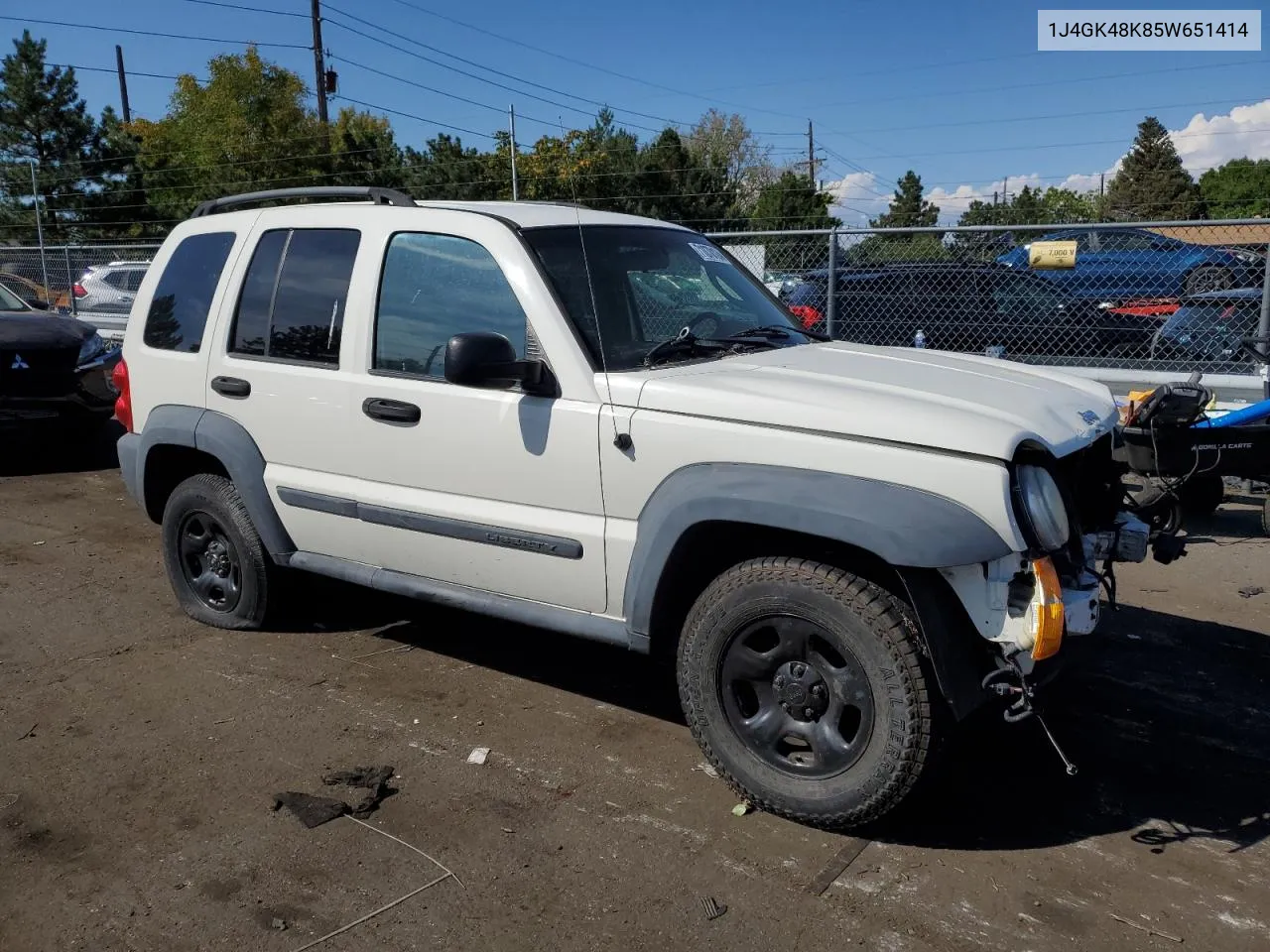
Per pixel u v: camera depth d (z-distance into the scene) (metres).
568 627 3.82
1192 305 8.43
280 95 52.25
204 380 4.84
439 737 4.07
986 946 2.83
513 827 3.42
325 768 3.82
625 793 3.63
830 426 3.20
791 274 9.37
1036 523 3.04
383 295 4.23
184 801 3.59
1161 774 3.77
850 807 3.24
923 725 3.11
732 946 2.84
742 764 3.46
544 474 3.75
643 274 4.17
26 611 5.51
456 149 31.38
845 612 3.17
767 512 3.20
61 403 8.76
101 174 43.16
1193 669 4.73
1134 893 3.06
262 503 4.70
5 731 4.13
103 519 7.50
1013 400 3.46
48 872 3.19
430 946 2.85
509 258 3.87
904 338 9.16
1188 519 7.37
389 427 4.16
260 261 4.71
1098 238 8.98
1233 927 2.90
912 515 3.02
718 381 3.50
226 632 5.18
